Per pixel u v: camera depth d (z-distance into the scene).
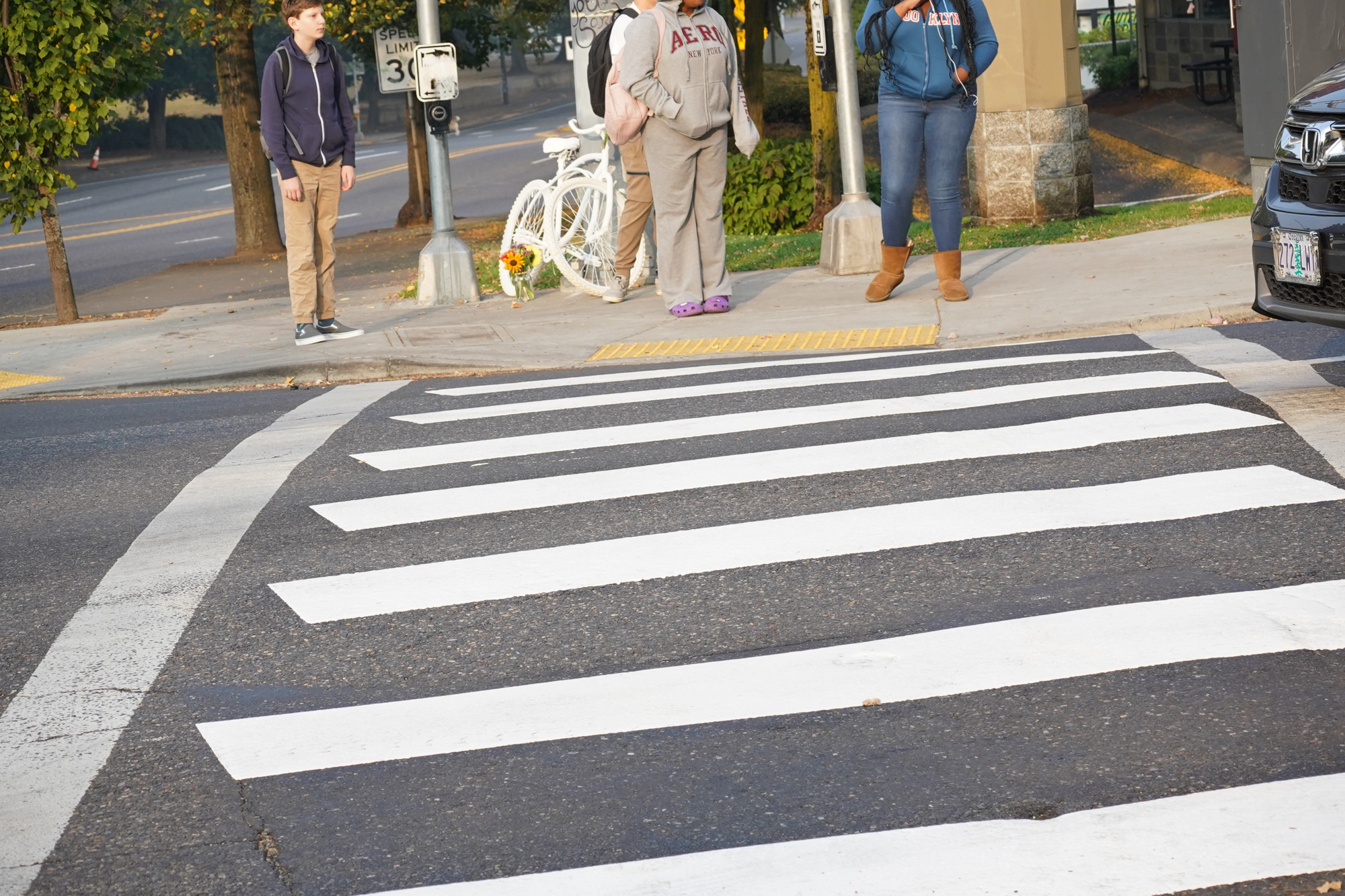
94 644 5.00
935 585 4.94
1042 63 14.55
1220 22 22.55
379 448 7.38
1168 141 20.70
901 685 4.22
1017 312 9.41
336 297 13.48
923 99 9.80
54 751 4.18
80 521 6.55
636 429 7.31
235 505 6.55
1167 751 3.73
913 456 6.40
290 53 10.22
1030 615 4.62
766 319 10.11
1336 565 4.79
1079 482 5.85
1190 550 5.04
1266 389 6.94
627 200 11.13
